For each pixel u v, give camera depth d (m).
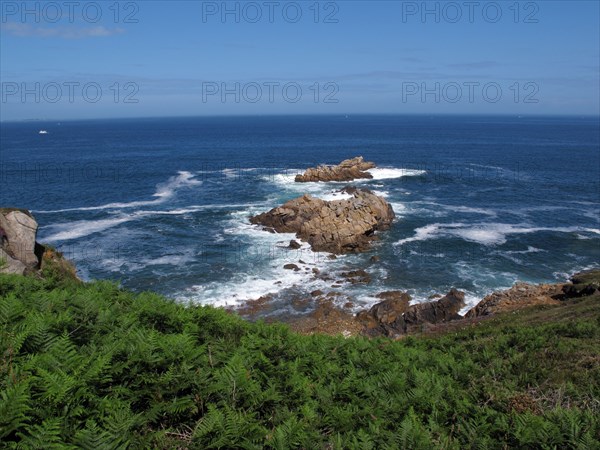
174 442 5.26
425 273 39.69
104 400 5.34
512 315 26.59
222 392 6.33
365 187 74.25
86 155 120.81
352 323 31.12
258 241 46.84
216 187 73.81
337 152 130.88
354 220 46.53
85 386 5.43
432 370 10.88
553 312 24.53
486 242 47.91
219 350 8.65
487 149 140.62
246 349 8.59
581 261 43.12
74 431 4.78
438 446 6.20
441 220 55.69
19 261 22.28
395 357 11.38
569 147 147.88
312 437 5.91
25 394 4.70
